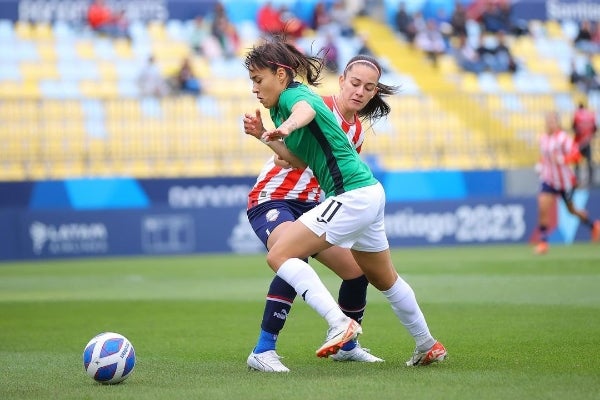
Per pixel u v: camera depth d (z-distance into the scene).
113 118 89.94
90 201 82.50
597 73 113.50
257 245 85.44
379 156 92.06
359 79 24.78
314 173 23.88
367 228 23.31
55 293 50.84
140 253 82.25
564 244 85.50
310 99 22.94
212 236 84.00
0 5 99.38
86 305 44.47
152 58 94.62
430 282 50.88
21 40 99.06
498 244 88.38
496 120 96.00
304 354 28.06
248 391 20.97
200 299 45.88
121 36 101.75
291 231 23.17
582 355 25.88
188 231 83.38
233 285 53.12
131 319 38.78
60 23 100.75
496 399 19.28
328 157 23.14
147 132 90.25
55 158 86.31
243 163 90.38
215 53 102.06
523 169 91.12
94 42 100.94
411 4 113.06
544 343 28.48
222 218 84.25
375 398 19.67
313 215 23.11
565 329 31.59
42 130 86.81
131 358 22.70
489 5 114.44
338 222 22.88
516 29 115.00
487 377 22.27
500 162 94.06
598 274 53.03
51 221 80.56
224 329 34.97
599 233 73.69
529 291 44.88
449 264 62.81
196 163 91.00
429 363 24.78
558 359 25.25
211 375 23.88
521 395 19.69
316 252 23.47
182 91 94.88
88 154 86.38
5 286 55.75
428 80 106.81
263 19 105.00
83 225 81.31
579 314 35.69
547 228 71.88
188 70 95.69
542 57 113.75
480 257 68.88
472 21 114.38
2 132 87.56
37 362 27.38
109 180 82.94
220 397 20.25
